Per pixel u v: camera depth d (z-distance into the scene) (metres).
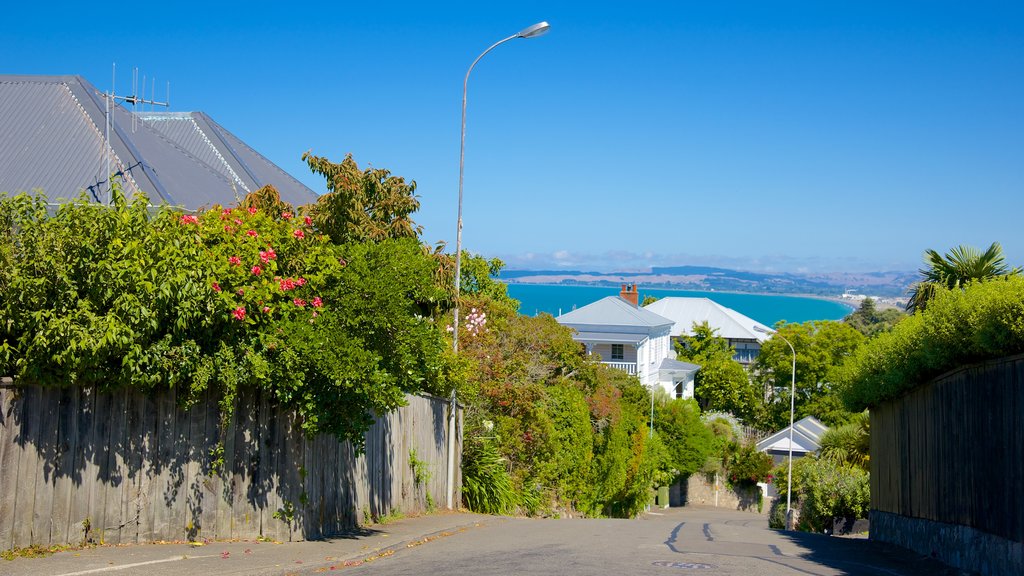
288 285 12.18
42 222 9.99
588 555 13.30
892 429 19.59
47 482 9.95
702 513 50.66
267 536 13.11
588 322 57.78
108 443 10.70
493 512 24.77
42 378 9.69
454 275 22.50
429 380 20.03
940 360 14.09
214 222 11.98
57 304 9.79
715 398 68.19
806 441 54.56
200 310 10.92
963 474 13.95
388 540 14.39
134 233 10.39
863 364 19.67
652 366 60.72
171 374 10.84
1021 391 11.47
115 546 10.71
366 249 13.75
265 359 11.80
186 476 11.78
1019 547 11.43
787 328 67.00
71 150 23.95
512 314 32.47
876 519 21.38
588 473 33.97
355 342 12.47
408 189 20.64
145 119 31.95
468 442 24.81
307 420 12.61
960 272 22.80
